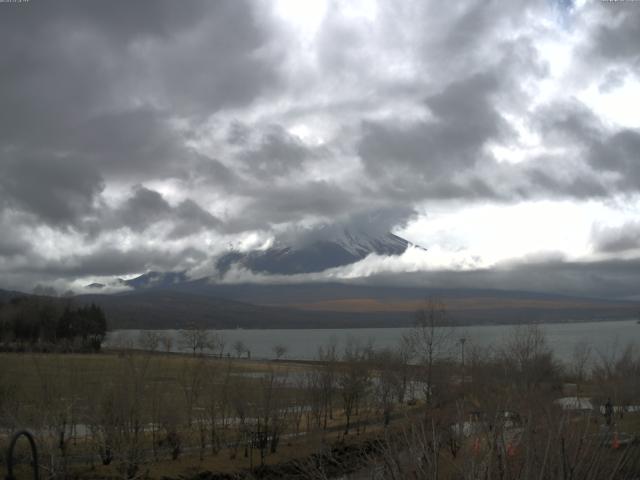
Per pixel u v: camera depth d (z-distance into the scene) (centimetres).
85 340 11175
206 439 4525
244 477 3612
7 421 3316
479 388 4006
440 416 2120
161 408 4291
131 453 3638
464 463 1217
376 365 6281
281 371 6900
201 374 5172
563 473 1088
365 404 5644
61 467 3359
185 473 3728
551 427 1222
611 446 1341
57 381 4116
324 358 9169
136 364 5122
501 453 1159
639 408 4194
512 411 1703
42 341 10488
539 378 5209
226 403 4647
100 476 3469
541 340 7581
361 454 1941
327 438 4303
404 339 8719
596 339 15912
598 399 3117
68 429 4147
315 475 2009
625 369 5678
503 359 5731
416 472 1241
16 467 3269
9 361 5144
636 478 1236
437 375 5197
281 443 4481
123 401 3794
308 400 5203
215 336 18338
